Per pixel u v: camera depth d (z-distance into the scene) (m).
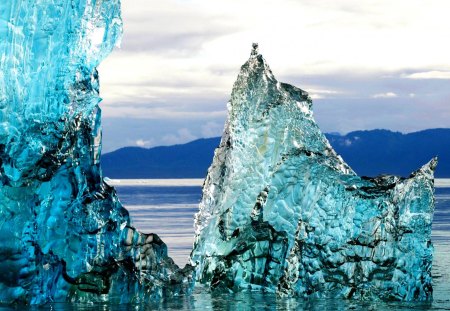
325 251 22.67
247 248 24.03
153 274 23.08
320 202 22.80
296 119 25.67
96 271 21.61
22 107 20.22
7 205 19.77
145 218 58.34
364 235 22.53
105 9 22.00
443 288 24.23
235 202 25.36
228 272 23.94
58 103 21.09
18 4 19.88
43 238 20.94
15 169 19.92
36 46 20.42
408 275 22.34
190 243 39.06
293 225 24.30
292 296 22.67
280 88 26.11
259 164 25.47
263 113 25.59
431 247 22.59
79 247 21.61
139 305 21.30
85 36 21.80
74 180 21.39
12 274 19.89
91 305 20.89
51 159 20.64
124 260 22.34
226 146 26.39
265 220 24.61
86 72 22.22
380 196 22.56
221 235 25.16
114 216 22.52
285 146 25.53
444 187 170.88
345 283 22.52
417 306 21.45
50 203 20.95
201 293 23.53
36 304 20.45
